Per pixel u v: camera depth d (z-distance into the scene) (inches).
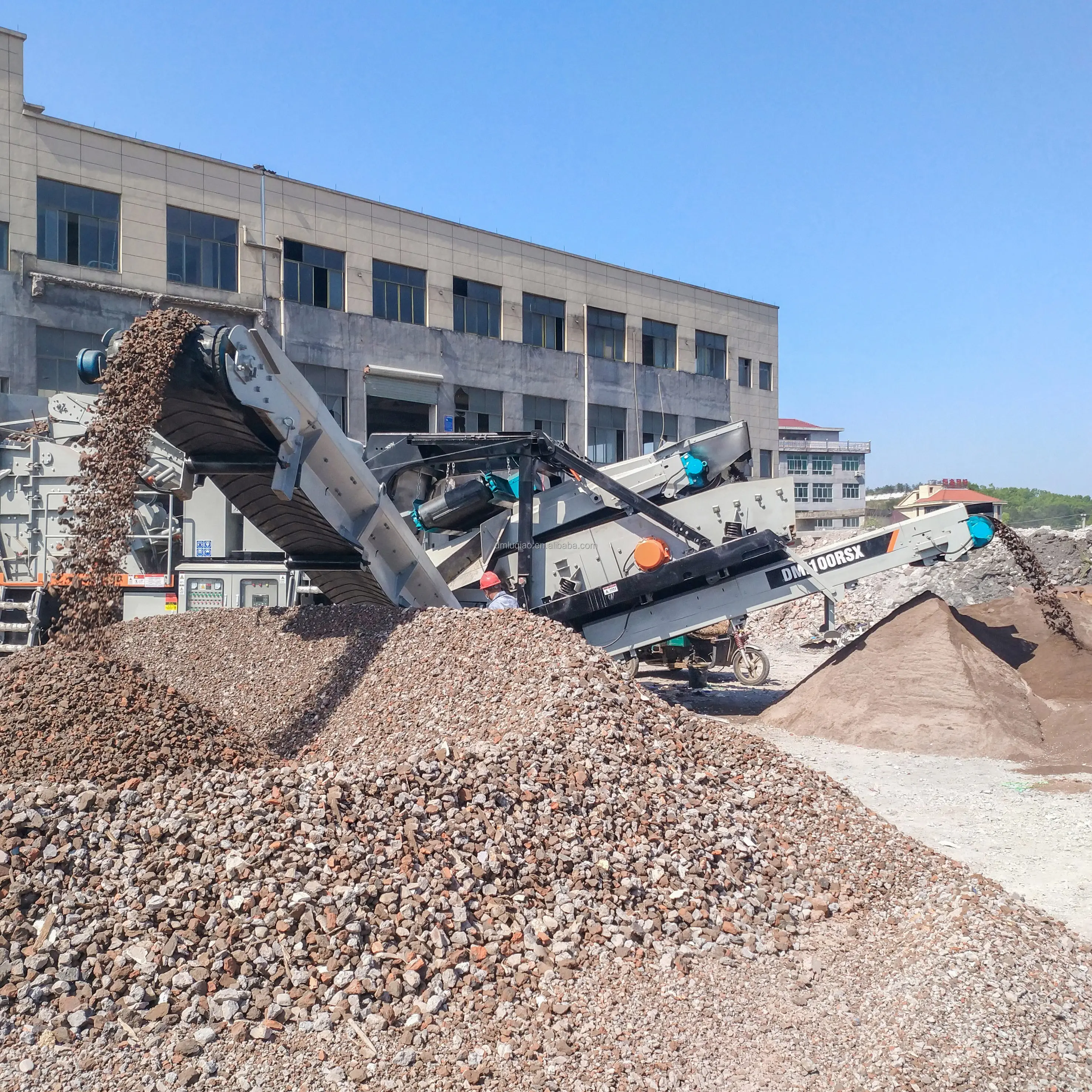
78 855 186.7
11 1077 146.9
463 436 503.5
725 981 189.3
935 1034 164.7
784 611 978.7
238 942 174.2
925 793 350.0
